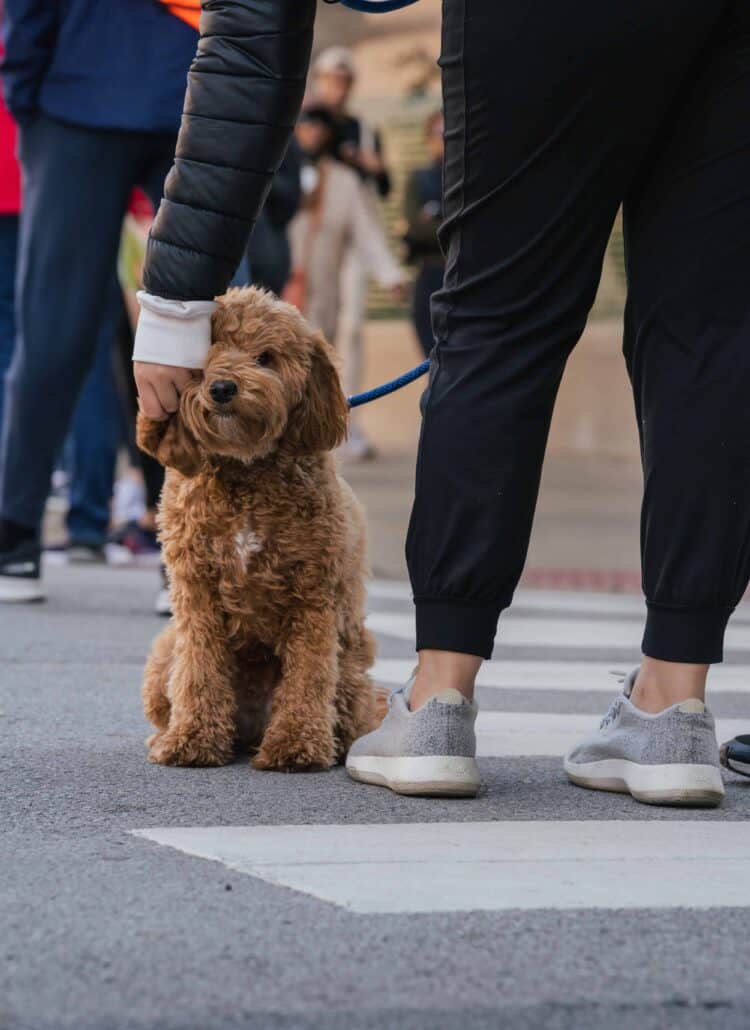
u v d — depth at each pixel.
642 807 6.09
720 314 5.91
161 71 11.09
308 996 3.91
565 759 6.56
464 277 5.83
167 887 4.78
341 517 6.73
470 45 5.60
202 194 6.00
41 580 13.61
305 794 6.16
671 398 5.95
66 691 8.69
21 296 11.53
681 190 5.88
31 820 5.65
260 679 7.06
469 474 5.81
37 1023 3.73
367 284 36.06
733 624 13.14
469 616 5.99
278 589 6.61
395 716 6.23
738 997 4.00
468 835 5.50
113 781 6.36
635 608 14.05
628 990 4.02
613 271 34.47
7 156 14.99
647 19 5.48
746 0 5.66
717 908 4.71
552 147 5.63
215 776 6.52
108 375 16.03
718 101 5.79
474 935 4.39
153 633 11.17
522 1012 3.86
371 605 13.66
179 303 6.19
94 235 11.33
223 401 6.25
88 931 4.35
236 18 5.89
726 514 5.94
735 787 6.59
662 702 6.20
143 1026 3.71
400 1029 3.73
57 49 11.12
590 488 25.34
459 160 5.74
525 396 5.80
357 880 4.89
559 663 10.61
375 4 6.29
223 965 4.10
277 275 13.64
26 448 12.04
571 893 4.82
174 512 6.65
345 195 24.80
